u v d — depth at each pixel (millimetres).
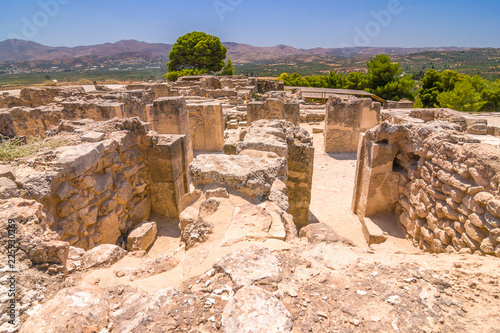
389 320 2484
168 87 21875
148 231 6555
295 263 3246
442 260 3535
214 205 4387
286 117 13766
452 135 5480
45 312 2494
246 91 23156
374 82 32188
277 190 4934
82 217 5414
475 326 2410
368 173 7195
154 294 2730
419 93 29125
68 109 11930
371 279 2998
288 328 2346
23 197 4332
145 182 7637
